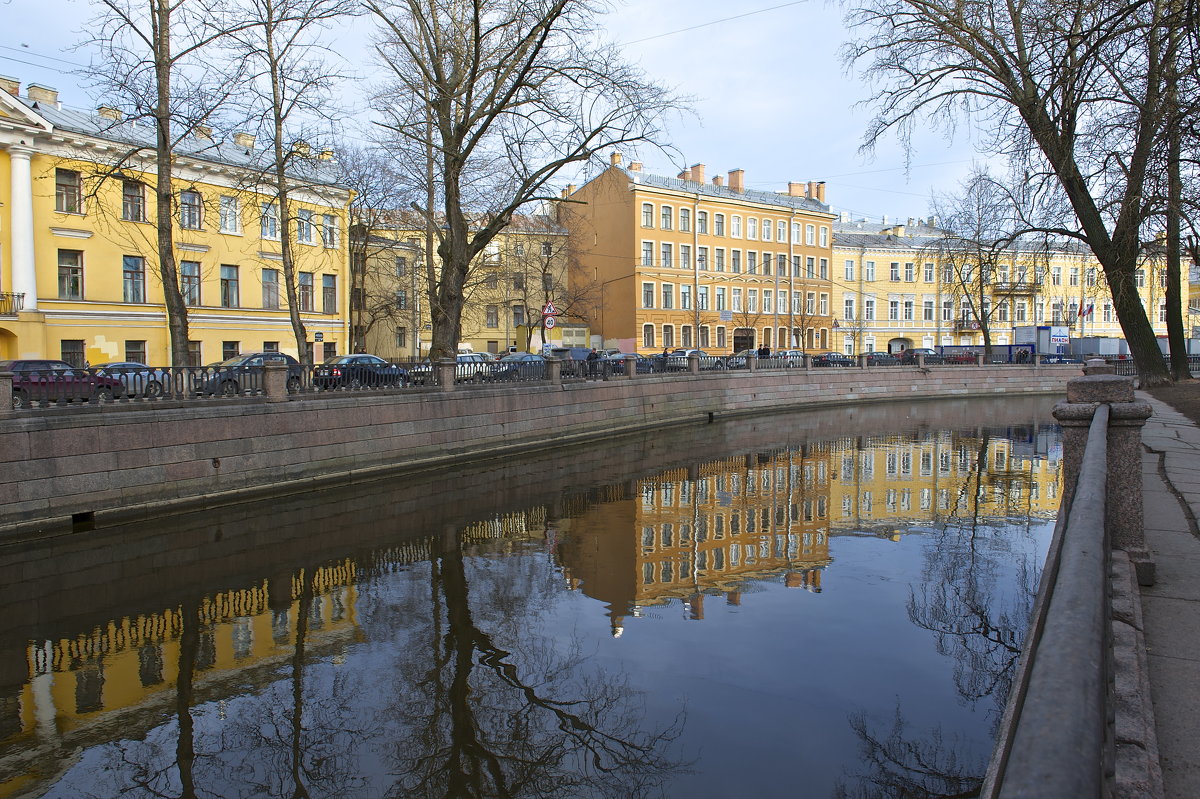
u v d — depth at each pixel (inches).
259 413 541.0
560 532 454.0
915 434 962.7
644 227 1977.1
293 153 789.9
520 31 709.3
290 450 562.9
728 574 362.9
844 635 280.7
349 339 1416.1
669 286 2018.9
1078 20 358.0
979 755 196.4
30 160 982.4
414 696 243.6
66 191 1032.8
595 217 2089.1
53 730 223.6
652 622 299.3
